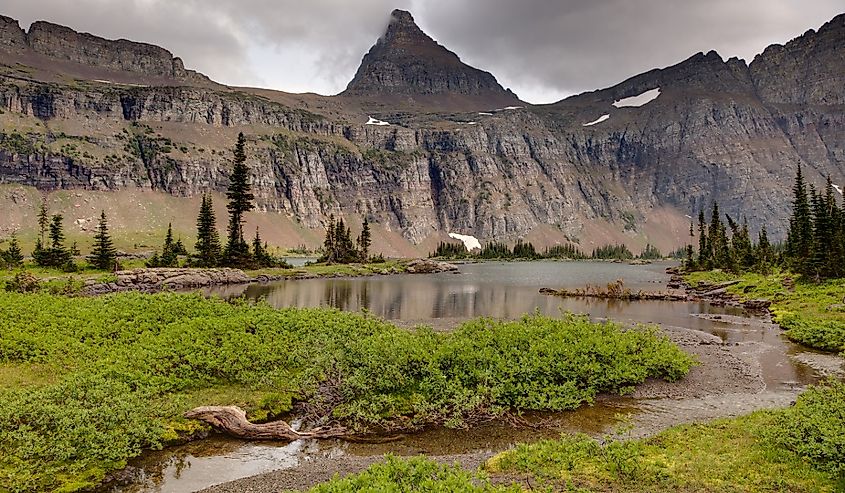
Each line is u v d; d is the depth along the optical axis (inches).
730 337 1800.0
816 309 2206.0
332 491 557.9
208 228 5034.5
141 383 951.0
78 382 863.7
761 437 742.5
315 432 865.5
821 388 919.0
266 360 1076.5
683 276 5049.2
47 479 664.4
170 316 1331.2
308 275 5270.7
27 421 731.4
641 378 1127.0
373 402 952.9
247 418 901.8
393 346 1085.1
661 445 756.0
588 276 5949.8
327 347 1119.0
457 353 1087.0
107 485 683.4
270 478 697.6
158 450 793.6
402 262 7559.1
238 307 1486.2
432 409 948.0
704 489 598.2
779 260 4402.1
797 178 4399.6
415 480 596.1
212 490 665.6
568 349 1136.8
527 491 601.6
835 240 3073.3
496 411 946.7
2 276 3043.8
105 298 1521.9
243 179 5231.3
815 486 592.1
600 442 816.3
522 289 4003.4
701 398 1067.3
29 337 1109.1
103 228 4227.4
